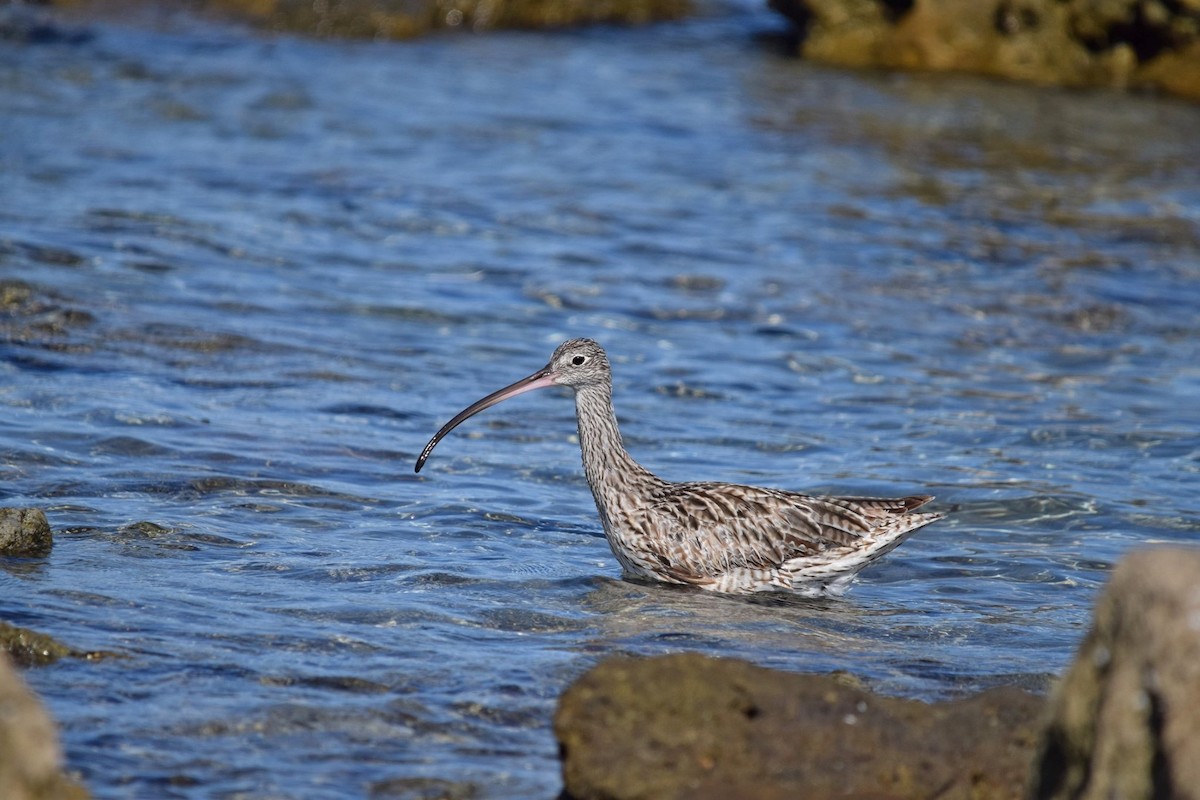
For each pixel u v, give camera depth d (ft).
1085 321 64.18
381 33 115.14
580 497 44.80
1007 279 69.15
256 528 39.04
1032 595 38.17
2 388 48.01
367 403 50.78
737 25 131.23
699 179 83.61
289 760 26.00
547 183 81.41
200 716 27.40
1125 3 109.60
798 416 52.65
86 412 46.55
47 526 36.17
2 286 56.85
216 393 49.88
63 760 25.22
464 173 82.33
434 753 26.71
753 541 38.42
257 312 58.85
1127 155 92.17
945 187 83.76
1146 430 51.19
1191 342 62.03
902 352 59.98
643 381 55.72
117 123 85.56
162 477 41.93
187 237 67.21
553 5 126.11
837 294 66.44
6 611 31.63
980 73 113.19
